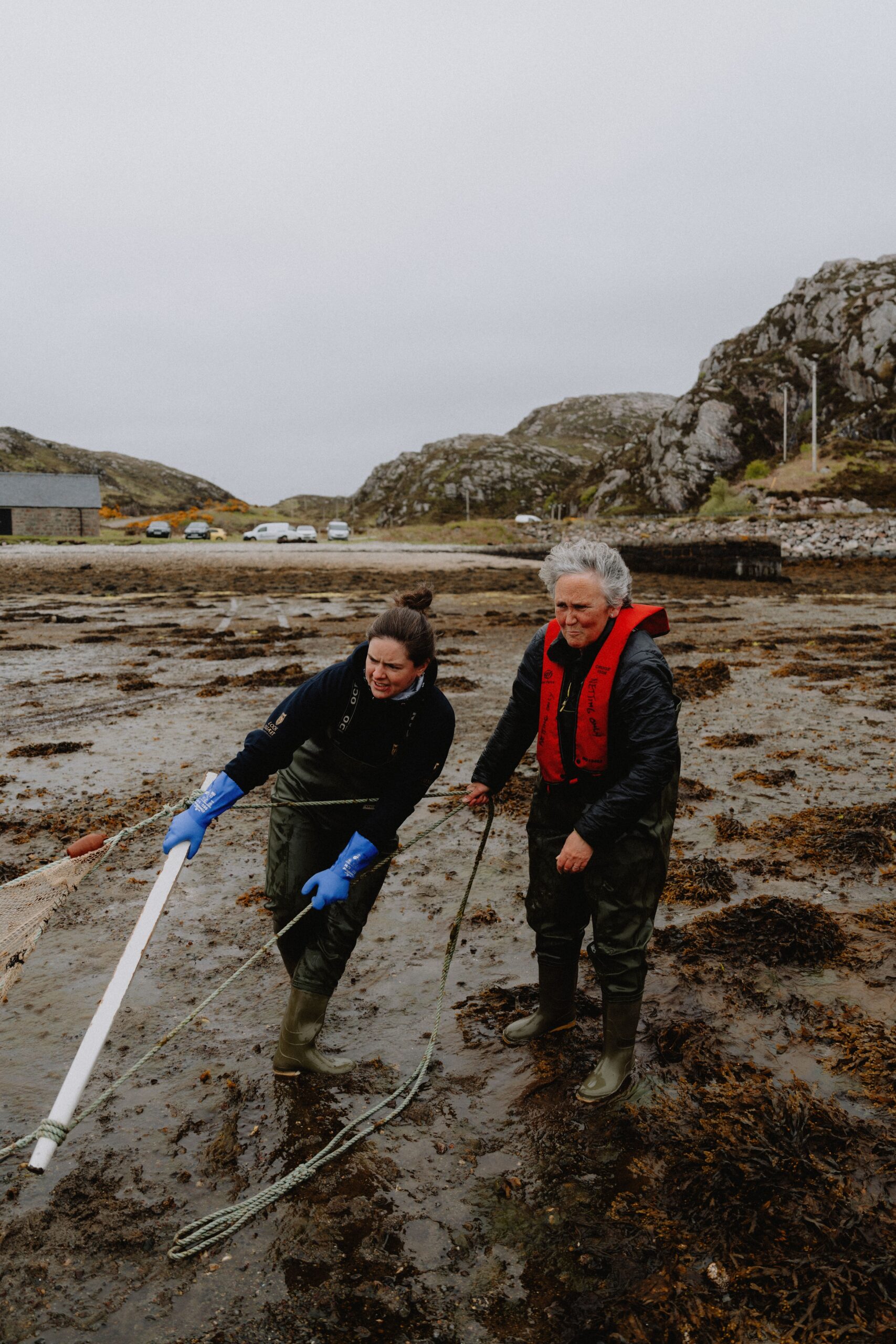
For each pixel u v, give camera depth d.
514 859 4.68
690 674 9.94
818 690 9.13
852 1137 2.51
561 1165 2.43
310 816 2.77
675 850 4.80
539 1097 2.73
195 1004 3.26
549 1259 2.10
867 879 4.39
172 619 17.00
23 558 39.91
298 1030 2.78
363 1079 2.82
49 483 69.56
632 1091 2.74
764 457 118.31
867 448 91.44
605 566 2.49
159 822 5.17
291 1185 2.32
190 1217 2.24
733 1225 2.20
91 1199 2.30
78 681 9.85
